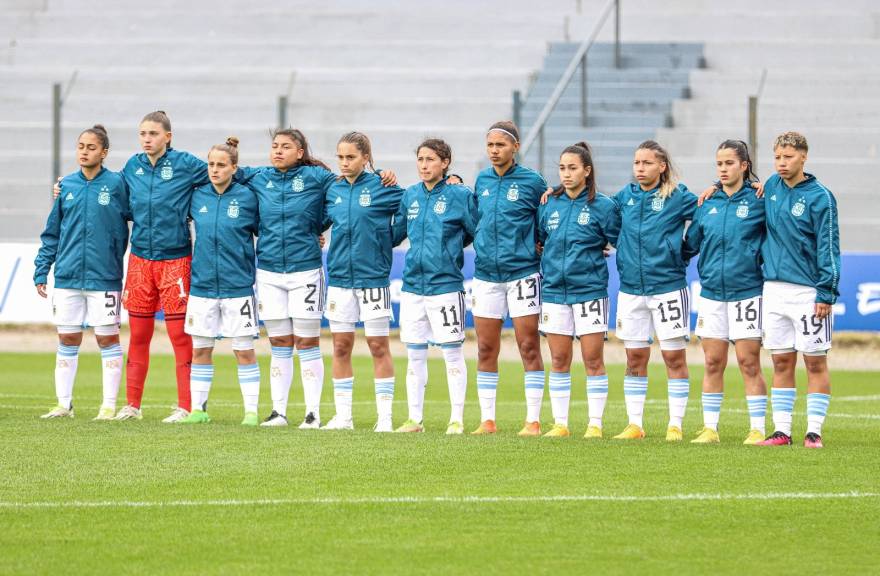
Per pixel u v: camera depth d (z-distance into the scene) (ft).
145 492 94.48
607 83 322.96
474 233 127.54
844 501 92.73
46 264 138.72
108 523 85.40
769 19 349.20
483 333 128.06
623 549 79.82
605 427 139.44
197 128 327.06
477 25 366.63
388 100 333.21
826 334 118.32
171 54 368.68
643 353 125.90
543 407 162.91
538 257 127.85
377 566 75.77
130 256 135.95
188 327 132.87
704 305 123.34
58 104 269.64
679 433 124.67
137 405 137.18
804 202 117.70
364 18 374.22
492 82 339.77
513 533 83.25
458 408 128.98
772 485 97.86
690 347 243.81
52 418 134.00
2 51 371.56
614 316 247.70
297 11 378.53
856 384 197.47
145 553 78.33
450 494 94.12
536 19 364.38
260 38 377.50
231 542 80.84
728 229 121.19
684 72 322.34
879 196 283.59
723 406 163.53
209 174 130.93
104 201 134.92
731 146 120.98
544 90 324.60
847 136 298.56
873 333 245.04
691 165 287.69
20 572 74.38
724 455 110.83
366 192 128.67
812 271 118.62
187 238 134.62
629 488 96.53
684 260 125.49
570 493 94.68
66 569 75.00
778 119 305.73
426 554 78.28
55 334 264.72
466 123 327.88
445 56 355.97
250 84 350.43
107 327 136.56
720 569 75.97
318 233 132.57
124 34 381.60
